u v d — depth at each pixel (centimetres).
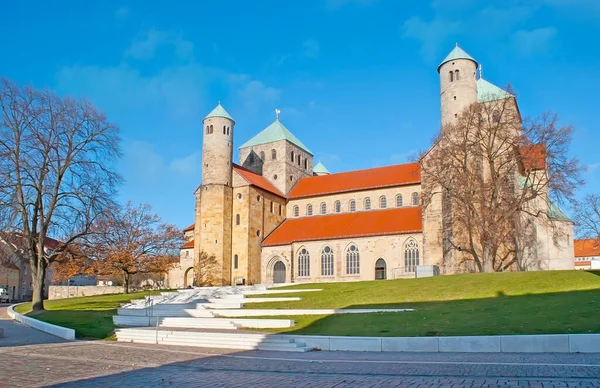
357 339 2650
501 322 2803
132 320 4188
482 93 7825
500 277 4522
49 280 11350
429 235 6806
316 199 8644
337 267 7419
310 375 1845
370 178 8381
